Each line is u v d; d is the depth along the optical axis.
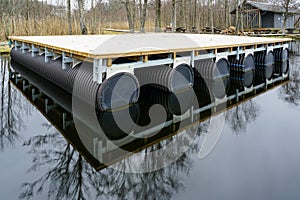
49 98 5.51
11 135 3.74
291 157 3.01
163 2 26.28
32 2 18.92
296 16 24.78
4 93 5.93
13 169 2.86
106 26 22.73
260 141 3.46
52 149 3.31
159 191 2.46
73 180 2.66
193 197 2.36
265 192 2.39
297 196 2.32
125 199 2.40
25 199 2.36
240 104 5.06
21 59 8.70
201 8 26.42
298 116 4.36
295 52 12.52
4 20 13.97
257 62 8.71
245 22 22.62
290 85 6.47
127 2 11.77
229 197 2.34
